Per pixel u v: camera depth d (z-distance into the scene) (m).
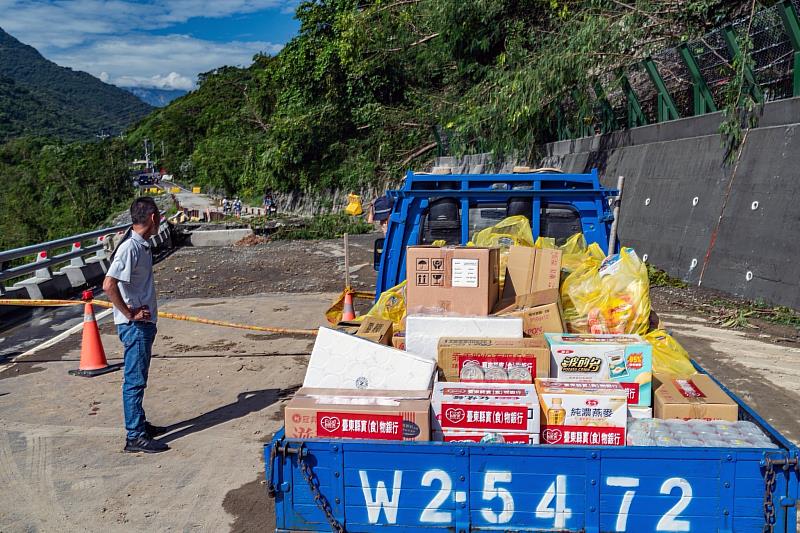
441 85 30.02
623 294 4.37
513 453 2.92
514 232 5.53
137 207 5.11
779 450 2.82
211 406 6.29
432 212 6.20
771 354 7.59
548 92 17.36
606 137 17.06
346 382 3.60
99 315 10.93
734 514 2.87
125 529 4.09
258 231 25.62
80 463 5.05
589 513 2.92
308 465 3.04
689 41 12.93
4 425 5.86
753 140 11.24
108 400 6.50
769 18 10.94
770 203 10.47
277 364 7.67
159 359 7.98
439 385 3.44
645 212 14.33
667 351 4.20
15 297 11.41
